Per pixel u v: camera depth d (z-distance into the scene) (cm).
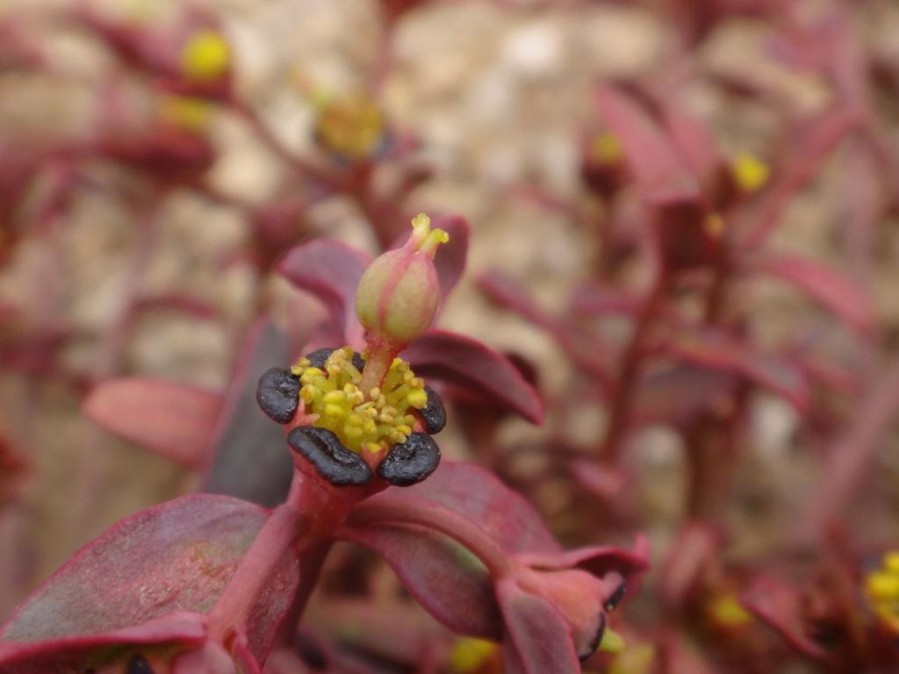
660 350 10
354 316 7
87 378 14
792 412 16
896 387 13
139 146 13
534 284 18
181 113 13
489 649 9
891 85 16
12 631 6
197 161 13
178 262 18
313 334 8
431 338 7
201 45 12
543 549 7
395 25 14
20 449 12
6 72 17
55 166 14
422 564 7
